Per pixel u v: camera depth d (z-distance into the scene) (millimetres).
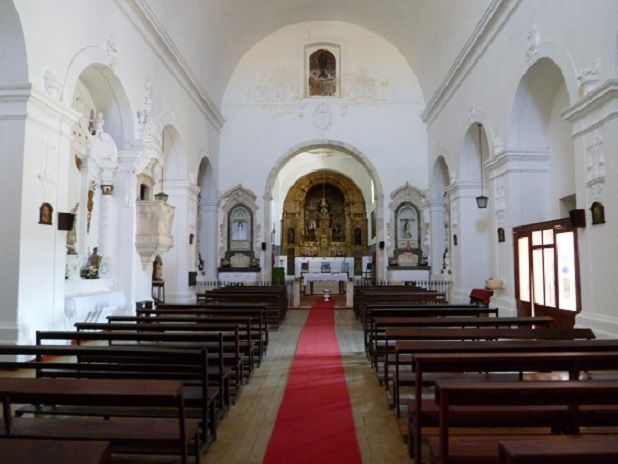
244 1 14852
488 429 3615
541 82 9102
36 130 6664
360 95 18469
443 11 13102
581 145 7105
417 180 18219
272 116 18500
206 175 17562
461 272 13133
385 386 5410
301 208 27359
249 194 18234
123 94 9680
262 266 18000
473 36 11305
